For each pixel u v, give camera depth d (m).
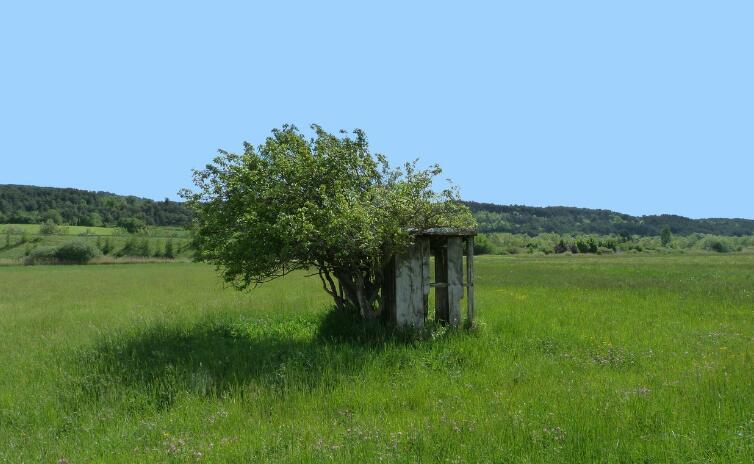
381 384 9.13
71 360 10.98
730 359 10.05
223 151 12.35
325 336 12.61
